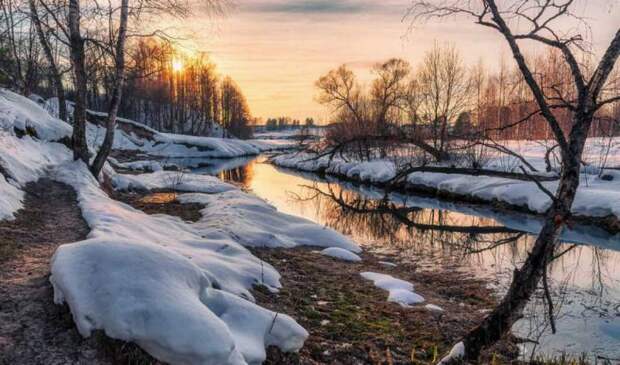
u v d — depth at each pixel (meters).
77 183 11.66
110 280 4.27
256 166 42.44
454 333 6.85
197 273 5.00
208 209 13.38
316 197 23.14
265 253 10.02
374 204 21.27
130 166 27.16
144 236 7.75
